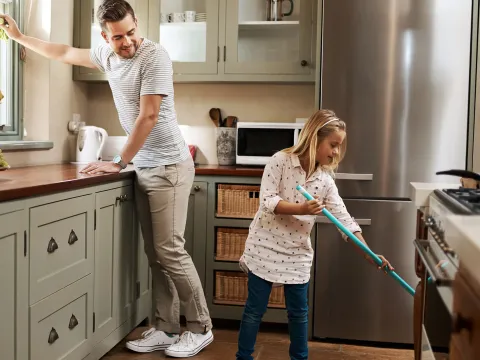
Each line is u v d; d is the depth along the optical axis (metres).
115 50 2.52
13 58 3.10
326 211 2.17
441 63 2.90
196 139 3.73
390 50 2.92
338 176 2.98
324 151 2.31
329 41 2.96
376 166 2.97
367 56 2.94
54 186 2.08
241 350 2.36
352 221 2.32
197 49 3.43
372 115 2.95
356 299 3.04
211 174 3.18
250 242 2.36
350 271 3.04
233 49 3.38
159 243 2.73
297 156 2.33
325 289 3.07
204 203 3.21
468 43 2.88
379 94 2.94
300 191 2.20
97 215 2.49
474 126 2.90
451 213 1.25
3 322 1.83
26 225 1.94
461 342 0.98
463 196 1.43
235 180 3.17
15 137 3.12
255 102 3.66
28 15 3.18
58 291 2.18
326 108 2.98
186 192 2.75
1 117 3.05
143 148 2.70
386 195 2.97
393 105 2.94
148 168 2.70
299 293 2.33
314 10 3.29
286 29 3.34
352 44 2.95
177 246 2.74
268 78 3.36
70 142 3.48
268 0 3.34
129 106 2.67
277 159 2.34
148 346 2.83
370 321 3.04
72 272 2.29
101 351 2.59
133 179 2.88
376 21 2.93
